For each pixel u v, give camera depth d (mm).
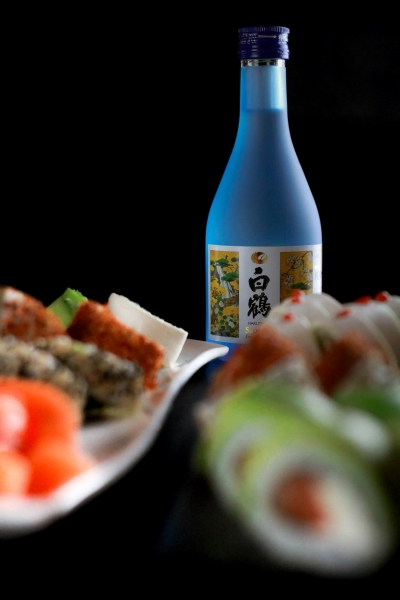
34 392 466
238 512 400
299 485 371
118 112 855
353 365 450
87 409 517
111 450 487
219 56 845
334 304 556
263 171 660
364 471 365
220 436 388
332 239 887
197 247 870
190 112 854
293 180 664
